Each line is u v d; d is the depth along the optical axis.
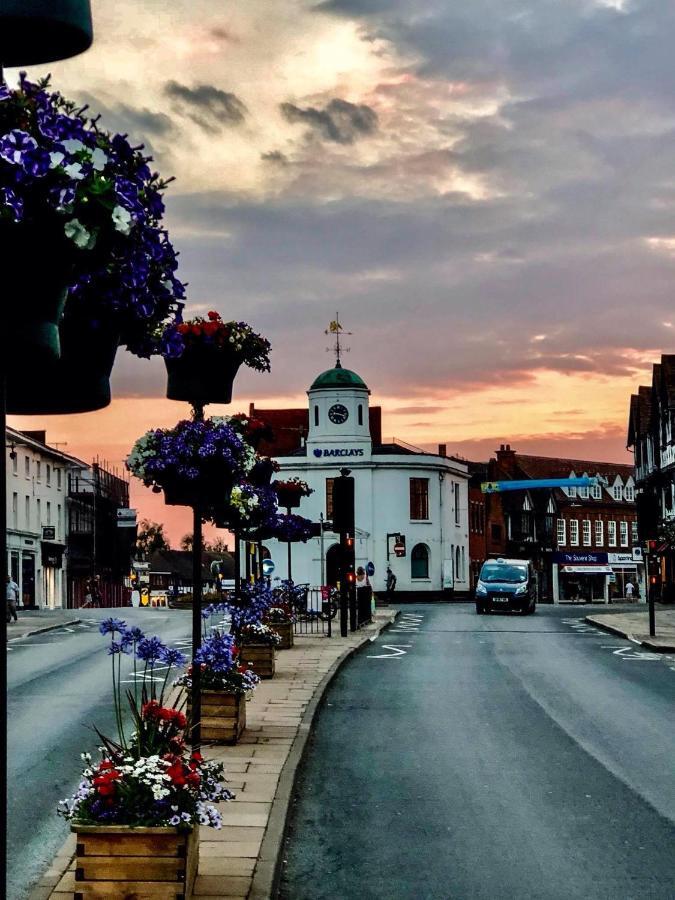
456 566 84.56
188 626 39.34
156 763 6.81
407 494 80.12
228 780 10.80
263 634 20.52
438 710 17.06
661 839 9.29
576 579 106.06
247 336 11.58
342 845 9.10
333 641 30.72
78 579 87.88
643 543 32.75
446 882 8.09
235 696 12.87
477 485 92.56
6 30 4.52
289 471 80.31
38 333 4.11
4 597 4.20
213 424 11.88
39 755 12.80
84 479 90.75
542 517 104.94
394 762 12.72
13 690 19.09
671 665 24.84
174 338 5.21
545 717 16.34
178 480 11.65
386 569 79.25
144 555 130.75
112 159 4.46
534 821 9.93
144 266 4.71
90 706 16.91
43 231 4.05
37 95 4.21
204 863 7.86
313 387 80.69
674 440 62.00
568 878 8.18
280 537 31.14
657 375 66.69
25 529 73.25
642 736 14.59
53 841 9.04
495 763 12.68
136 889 6.52
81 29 4.51
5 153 3.88
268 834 8.70
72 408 5.10
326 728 15.19
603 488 115.31
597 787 11.37
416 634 35.91
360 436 80.00
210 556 148.12
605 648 29.84
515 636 34.94
